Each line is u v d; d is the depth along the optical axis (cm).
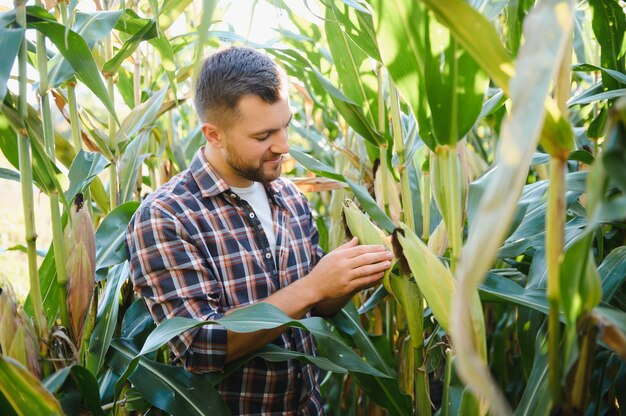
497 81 67
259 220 132
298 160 145
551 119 65
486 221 54
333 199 182
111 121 147
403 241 94
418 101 87
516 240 127
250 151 120
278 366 129
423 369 114
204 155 132
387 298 166
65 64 120
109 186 157
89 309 118
